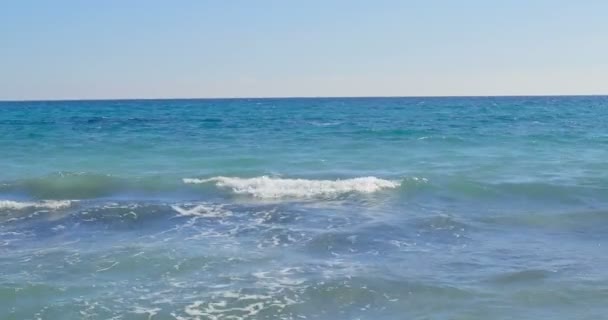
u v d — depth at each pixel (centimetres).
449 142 3041
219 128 4162
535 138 3203
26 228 1367
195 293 951
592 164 2278
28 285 976
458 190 1791
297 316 870
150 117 5975
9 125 4512
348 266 1083
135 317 860
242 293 950
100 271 1055
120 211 1512
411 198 1700
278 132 3744
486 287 972
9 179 2020
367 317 866
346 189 1800
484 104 10756
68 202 1614
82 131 3875
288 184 1859
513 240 1262
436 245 1221
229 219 1444
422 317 859
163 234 1311
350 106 10019
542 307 888
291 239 1258
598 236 1296
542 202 1652
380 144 2970
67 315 866
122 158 2531
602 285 975
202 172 2167
